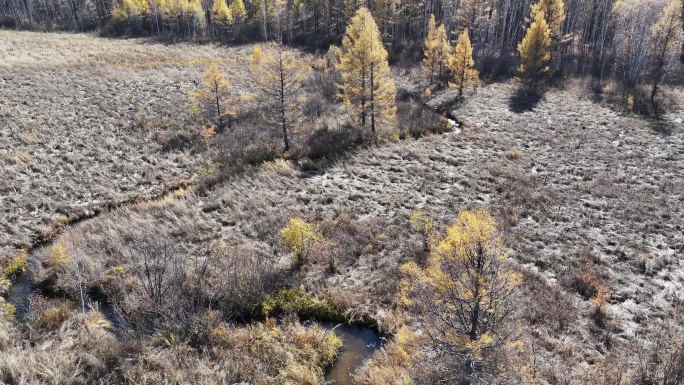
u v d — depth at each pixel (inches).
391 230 725.3
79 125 1188.5
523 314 501.0
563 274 608.7
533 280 585.3
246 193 864.9
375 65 1158.3
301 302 562.6
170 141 1147.9
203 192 886.4
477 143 1176.8
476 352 313.3
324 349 486.9
